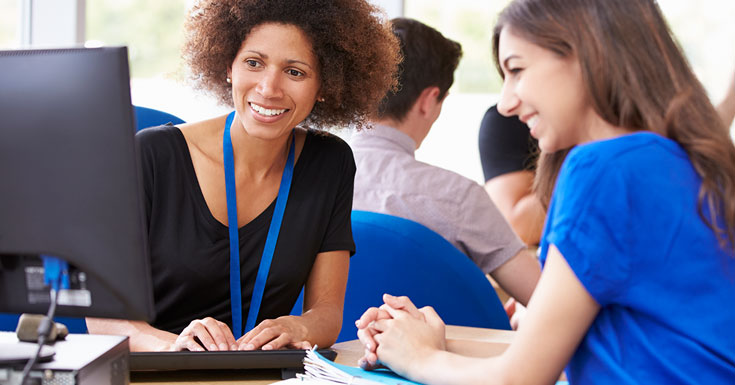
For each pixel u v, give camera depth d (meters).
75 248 0.94
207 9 1.70
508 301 2.70
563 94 1.05
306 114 1.67
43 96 0.93
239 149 1.68
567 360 1.04
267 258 1.68
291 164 1.74
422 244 1.98
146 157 1.62
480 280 2.03
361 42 1.72
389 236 1.99
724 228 1.00
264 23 1.60
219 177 1.67
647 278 0.99
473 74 4.04
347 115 1.84
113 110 0.91
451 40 2.15
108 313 0.97
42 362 0.94
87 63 0.91
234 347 1.38
